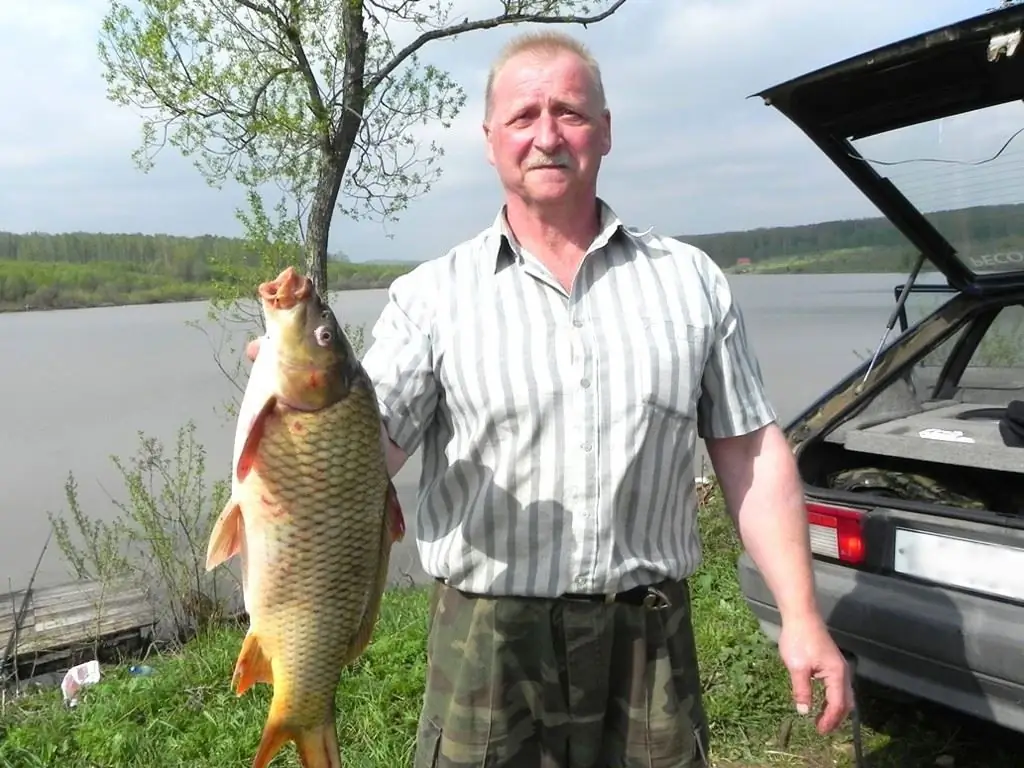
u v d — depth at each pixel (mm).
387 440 1978
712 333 2080
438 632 2100
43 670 6012
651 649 2035
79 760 3490
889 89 3264
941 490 3297
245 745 3469
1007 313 4070
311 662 1910
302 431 1821
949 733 3398
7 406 18625
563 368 1939
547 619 1975
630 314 2004
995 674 2555
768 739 3449
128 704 3902
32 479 12336
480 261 2070
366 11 6504
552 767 2039
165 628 6305
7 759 3541
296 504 1848
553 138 1973
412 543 7215
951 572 2738
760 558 2135
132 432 15039
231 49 6332
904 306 4180
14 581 8375
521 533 1952
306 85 6391
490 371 1943
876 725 3510
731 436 2150
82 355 30859
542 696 2004
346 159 6496
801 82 3258
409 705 3719
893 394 3879
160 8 6047
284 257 6371
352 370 1864
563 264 2070
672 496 2053
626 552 1991
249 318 6492
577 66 2025
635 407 1949
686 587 2154
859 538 2990
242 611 6449
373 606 1966
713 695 3705
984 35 2758
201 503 6660
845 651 2979
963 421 3682
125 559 6398
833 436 3621
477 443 1967
